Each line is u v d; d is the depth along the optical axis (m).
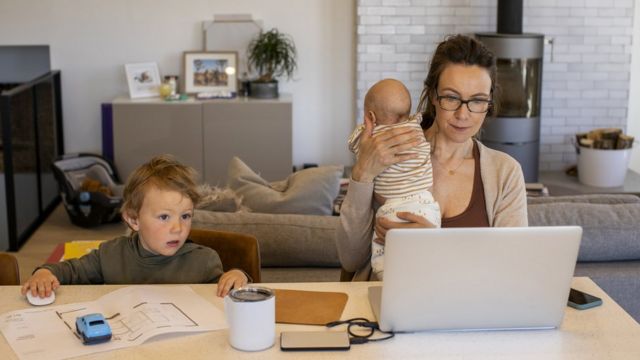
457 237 1.78
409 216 2.11
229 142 6.20
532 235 1.79
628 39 6.54
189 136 6.17
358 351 1.81
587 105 6.66
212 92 6.42
